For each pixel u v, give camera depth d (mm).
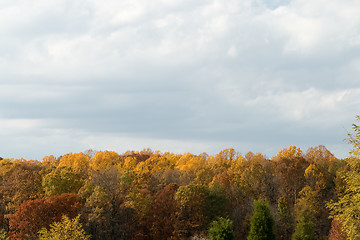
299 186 81000
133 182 69938
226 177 84000
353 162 31172
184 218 67875
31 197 73312
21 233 57500
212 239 54906
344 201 31047
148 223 68312
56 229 48625
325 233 71438
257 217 55156
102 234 62031
